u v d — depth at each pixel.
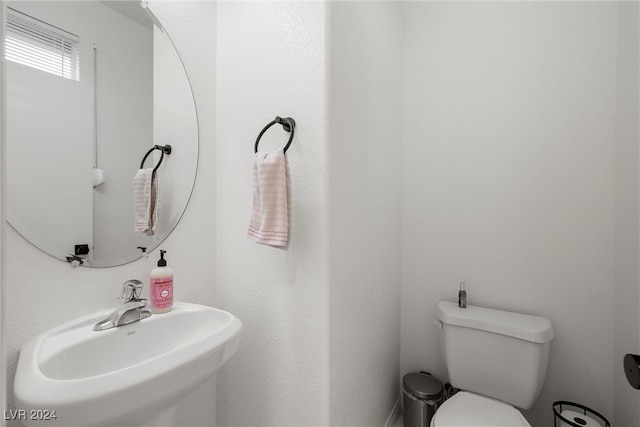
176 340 0.84
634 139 1.08
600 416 1.16
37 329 0.68
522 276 1.36
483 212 1.44
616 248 1.19
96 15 0.79
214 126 1.13
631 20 1.12
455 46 1.50
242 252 1.07
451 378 1.30
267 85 1.01
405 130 1.61
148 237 0.91
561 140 1.30
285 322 0.98
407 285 1.61
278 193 0.85
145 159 0.90
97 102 0.79
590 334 1.25
